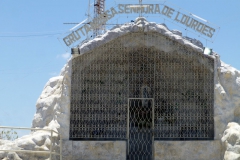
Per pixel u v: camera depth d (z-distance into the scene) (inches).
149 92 864.9
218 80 849.5
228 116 837.2
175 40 856.9
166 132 855.7
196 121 854.5
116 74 864.9
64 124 833.5
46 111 873.5
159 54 864.3
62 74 938.1
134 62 867.4
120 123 858.1
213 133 844.0
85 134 852.0
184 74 862.5
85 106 857.5
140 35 863.1
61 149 788.0
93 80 862.5
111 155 836.6
